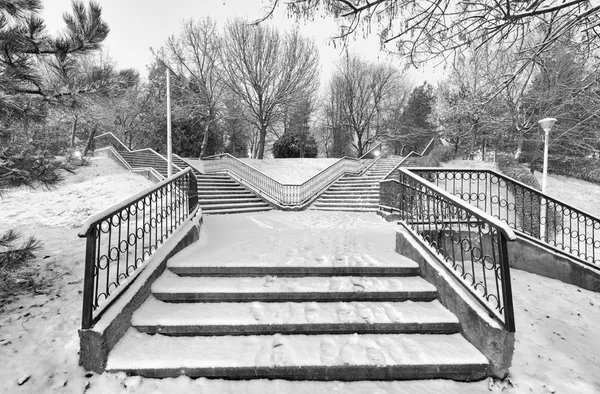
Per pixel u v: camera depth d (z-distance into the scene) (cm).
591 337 315
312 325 275
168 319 276
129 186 1095
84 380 225
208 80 2108
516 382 236
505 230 236
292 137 2798
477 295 269
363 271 363
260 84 2144
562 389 231
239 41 1978
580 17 253
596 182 1758
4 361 236
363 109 2880
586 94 425
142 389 222
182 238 427
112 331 246
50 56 329
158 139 2264
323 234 582
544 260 481
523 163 1973
